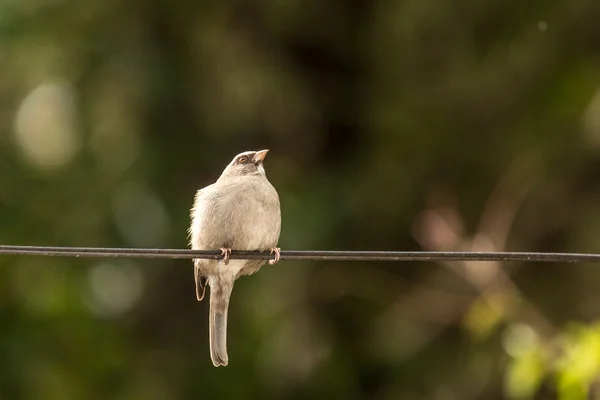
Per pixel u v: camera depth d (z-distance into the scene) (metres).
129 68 16.09
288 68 17.02
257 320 15.98
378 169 16.67
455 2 16.08
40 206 15.98
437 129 16.55
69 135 16.58
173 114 16.38
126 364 15.75
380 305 16.64
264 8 16.50
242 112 16.67
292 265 16.12
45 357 14.93
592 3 15.93
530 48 16.11
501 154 16.47
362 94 17.23
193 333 16.80
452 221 15.93
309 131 17.27
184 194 16.33
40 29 16.03
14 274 15.31
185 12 16.25
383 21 16.58
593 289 16.22
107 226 16.06
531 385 12.84
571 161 16.42
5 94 16.58
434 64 16.50
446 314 16.27
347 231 16.34
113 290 16.67
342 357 16.64
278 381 16.22
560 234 16.75
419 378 16.52
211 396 16.00
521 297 14.66
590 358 11.88
